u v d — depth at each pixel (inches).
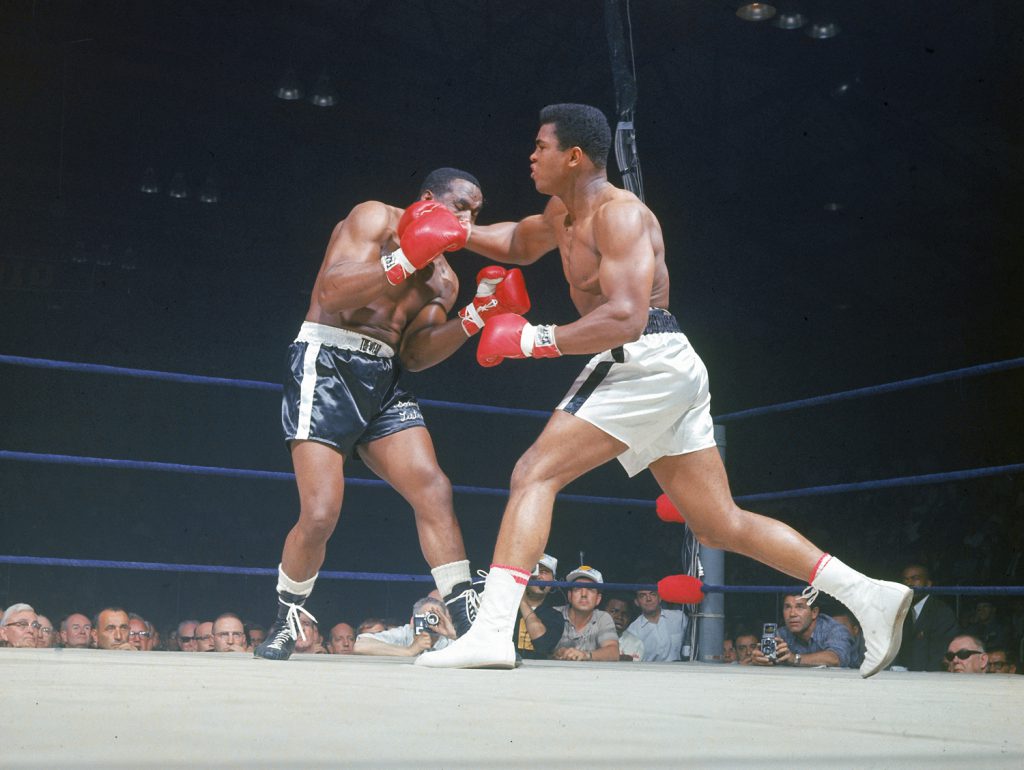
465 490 156.9
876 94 402.9
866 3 372.8
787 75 411.5
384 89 431.5
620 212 95.0
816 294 479.2
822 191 442.3
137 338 485.4
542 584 160.1
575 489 468.1
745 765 26.3
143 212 464.8
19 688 49.9
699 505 100.6
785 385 493.0
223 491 493.4
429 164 457.7
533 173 101.4
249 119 441.1
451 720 38.0
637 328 92.3
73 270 460.8
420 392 498.6
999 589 132.9
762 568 395.9
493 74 425.1
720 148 442.6
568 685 64.6
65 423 474.6
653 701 51.4
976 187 416.5
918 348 454.9
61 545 461.7
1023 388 420.5
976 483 401.1
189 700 44.6
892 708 50.7
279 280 495.2
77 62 409.1
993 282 434.6
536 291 482.9
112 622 259.6
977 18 369.7
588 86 424.8
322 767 24.1
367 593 477.7
